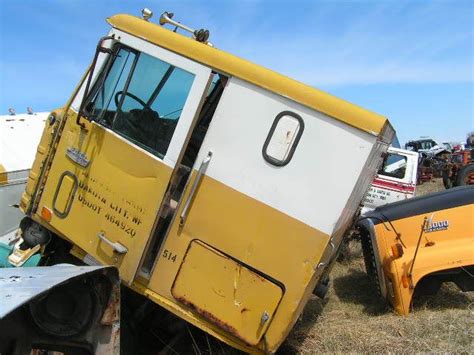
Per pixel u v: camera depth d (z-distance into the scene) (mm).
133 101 4191
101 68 4324
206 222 3920
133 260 3990
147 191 4004
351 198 3717
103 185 4172
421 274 5293
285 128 3760
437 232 5539
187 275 3945
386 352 4375
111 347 2754
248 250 3814
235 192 3859
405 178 10445
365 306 6086
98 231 4160
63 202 4352
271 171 3787
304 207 3709
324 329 4996
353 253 8195
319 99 3699
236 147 3871
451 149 24562
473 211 5469
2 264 5645
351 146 3627
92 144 4277
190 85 3994
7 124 8062
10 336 2371
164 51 4109
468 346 4234
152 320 4535
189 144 4391
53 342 2572
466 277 5355
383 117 3611
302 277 3693
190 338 4531
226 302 3844
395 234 5715
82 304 2695
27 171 7344
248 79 3844
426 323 4816
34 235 4695
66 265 3004
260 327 3758
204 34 4504
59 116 4512
